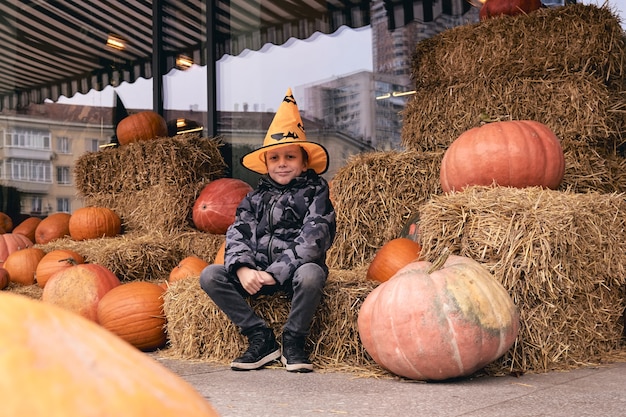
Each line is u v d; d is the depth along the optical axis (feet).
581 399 6.01
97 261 13.41
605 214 9.05
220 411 5.75
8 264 15.33
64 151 23.13
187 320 9.52
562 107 11.34
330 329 8.68
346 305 8.62
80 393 0.72
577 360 8.31
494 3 13.07
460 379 7.35
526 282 7.91
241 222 9.03
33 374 0.71
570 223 8.20
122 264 13.52
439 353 6.86
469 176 10.06
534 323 7.96
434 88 12.89
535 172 9.80
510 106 11.82
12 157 23.94
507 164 9.80
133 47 21.25
